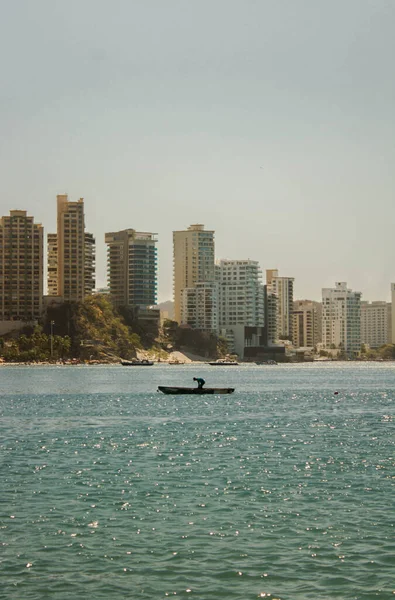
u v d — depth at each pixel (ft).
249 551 229.45
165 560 222.48
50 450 422.41
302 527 252.62
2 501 289.53
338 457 391.24
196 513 270.87
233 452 410.52
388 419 609.42
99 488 312.50
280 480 327.06
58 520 262.67
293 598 196.44
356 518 262.47
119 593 200.13
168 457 393.50
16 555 226.99
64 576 211.00
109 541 239.30
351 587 202.49
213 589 202.28
